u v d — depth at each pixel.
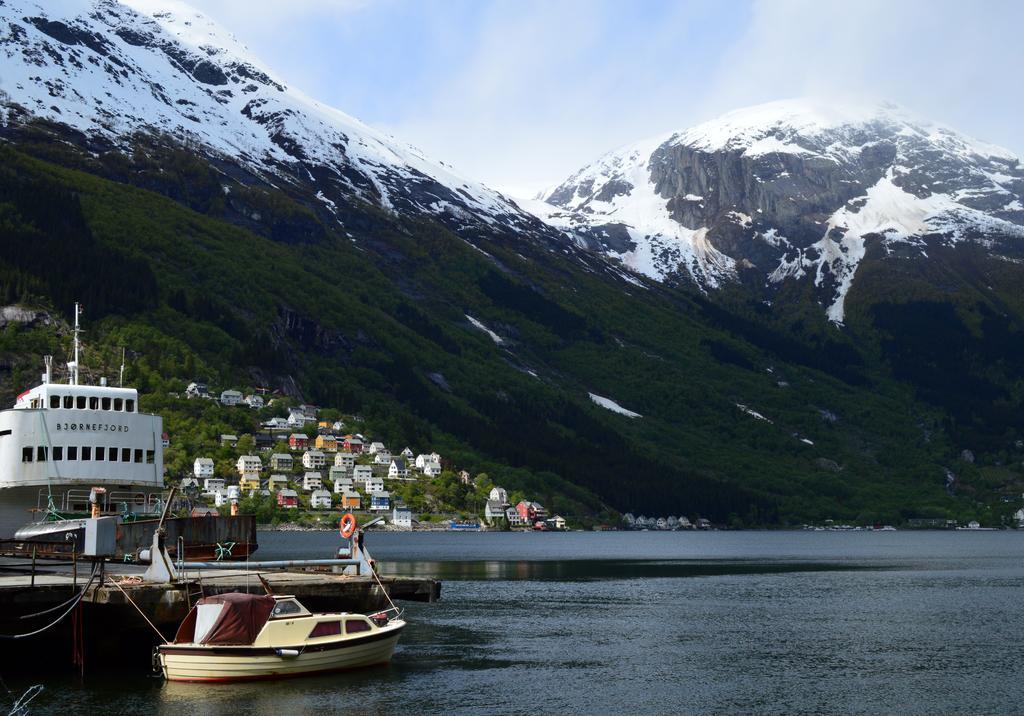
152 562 62.72
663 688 66.62
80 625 60.12
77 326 89.62
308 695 59.31
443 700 60.97
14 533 82.88
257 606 61.34
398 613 68.81
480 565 181.12
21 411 82.94
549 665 72.81
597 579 150.75
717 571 172.88
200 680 60.00
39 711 55.00
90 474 83.69
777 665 75.06
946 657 78.94
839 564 197.75
